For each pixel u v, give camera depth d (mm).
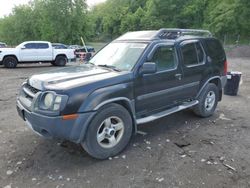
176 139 4859
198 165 3947
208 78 5855
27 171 3764
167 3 59406
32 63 19875
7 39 68312
